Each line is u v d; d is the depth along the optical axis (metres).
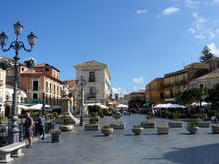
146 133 16.42
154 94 65.25
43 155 8.95
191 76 46.28
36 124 15.35
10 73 45.62
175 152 9.35
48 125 17.12
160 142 12.05
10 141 9.79
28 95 45.03
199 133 16.06
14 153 8.70
